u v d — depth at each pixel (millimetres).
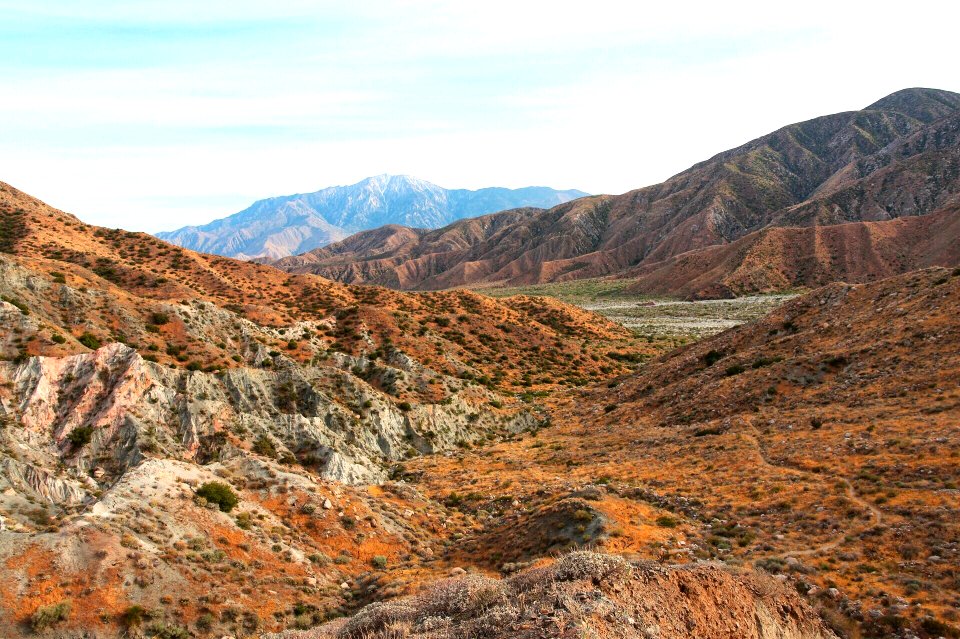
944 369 42562
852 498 28453
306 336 86250
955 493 25953
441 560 30719
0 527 32250
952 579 20391
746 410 51281
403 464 57969
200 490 29844
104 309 65062
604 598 13195
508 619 12844
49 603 20344
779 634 16922
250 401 56656
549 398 88438
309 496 33844
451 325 116438
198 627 21719
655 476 39562
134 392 48500
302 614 23906
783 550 25047
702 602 15555
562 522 29422
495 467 54281
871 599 20094
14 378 45844
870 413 40375
